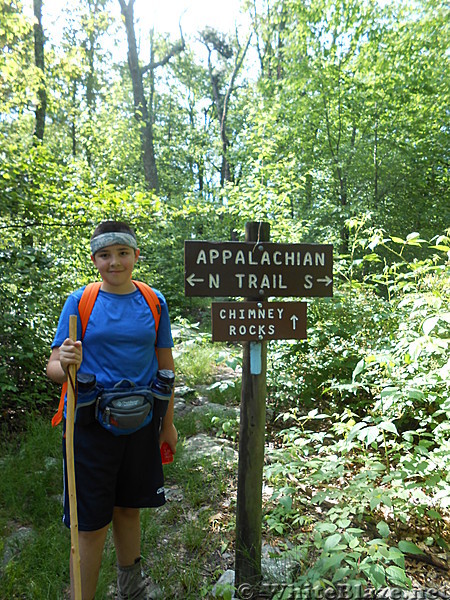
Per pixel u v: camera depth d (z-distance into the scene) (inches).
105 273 79.4
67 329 77.5
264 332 91.7
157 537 104.9
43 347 191.9
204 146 979.3
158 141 952.3
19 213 219.3
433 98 469.4
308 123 507.8
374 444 106.3
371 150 481.7
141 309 80.9
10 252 196.1
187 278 88.5
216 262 89.6
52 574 91.2
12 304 184.7
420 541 101.5
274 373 179.5
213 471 134.8
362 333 178.9
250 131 491.2
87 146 637.3
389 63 448.8
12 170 210.2
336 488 114.8
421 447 103.8
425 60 454.0
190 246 88.4
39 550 98.4
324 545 85.7
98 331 76.7
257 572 89.0
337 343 179.0
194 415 181.2
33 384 194.5
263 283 91.8
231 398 207.6
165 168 949.8
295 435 126.6
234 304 90.7
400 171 471.5
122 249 79.5
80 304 78.1
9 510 115.0
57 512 113.6
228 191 381.1
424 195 482.9
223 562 98.0
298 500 113.4
